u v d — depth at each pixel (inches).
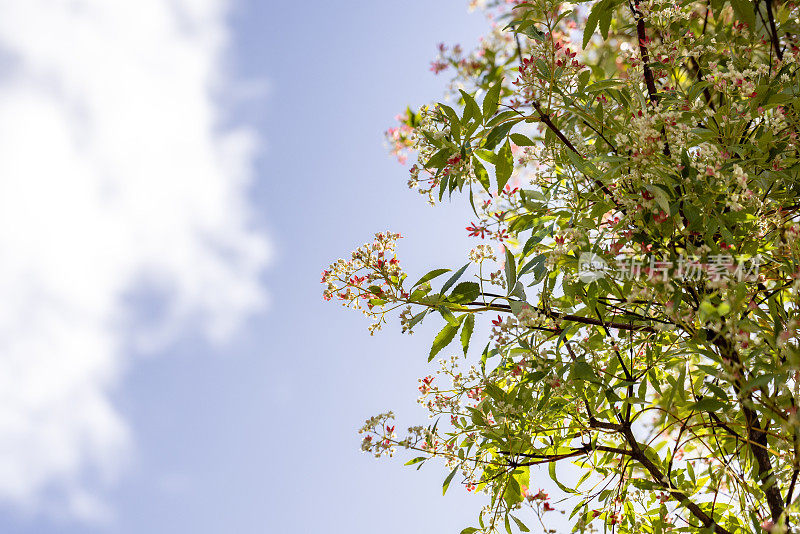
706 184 49.6
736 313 48.5
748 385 48.1
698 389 53.9
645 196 50.2
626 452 54.0
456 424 56.1
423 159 53.6
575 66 52.6
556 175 54.8
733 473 51.3
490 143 51.5
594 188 52.6
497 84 50.9
